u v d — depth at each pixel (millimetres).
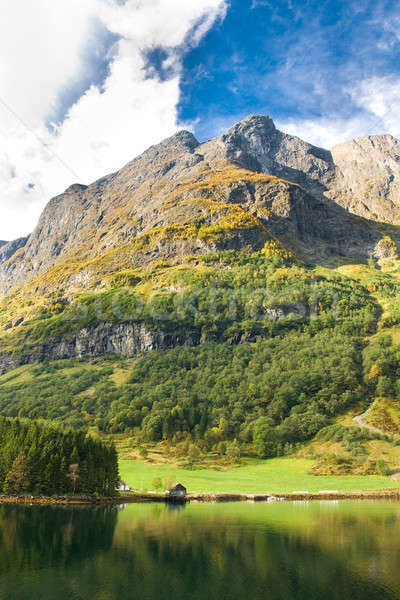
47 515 89562
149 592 49719
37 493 107375
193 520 91688
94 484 113312
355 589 51219
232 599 47969
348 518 95250
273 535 77750
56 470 110250
